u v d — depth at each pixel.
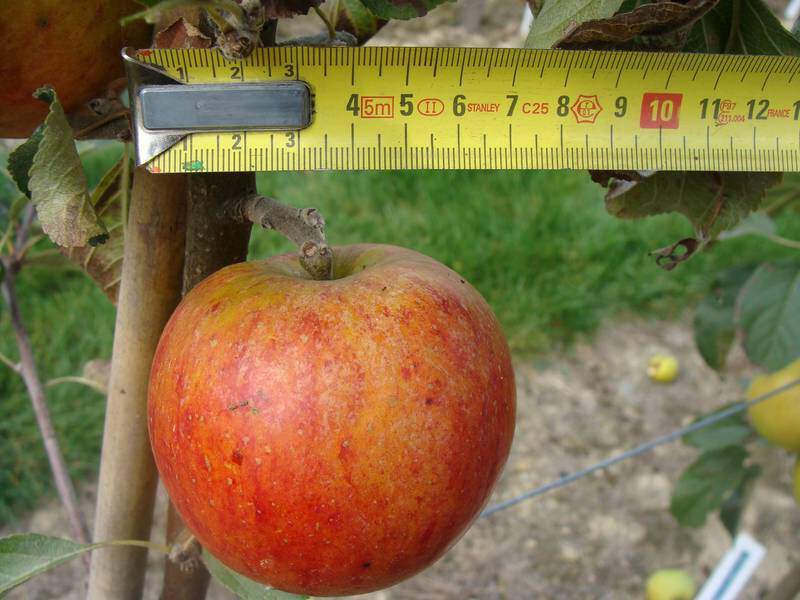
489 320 0.20
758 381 0.41
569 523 0.63
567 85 0.20
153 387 0.19
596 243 0.81
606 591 0.58
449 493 0.18
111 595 0.24
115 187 0.22
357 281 0.19
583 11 0.19
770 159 0.21
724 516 0.45
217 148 0.18
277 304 0.18
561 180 0.89
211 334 0.18
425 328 0.18
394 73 0.19
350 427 0.18
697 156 0.21
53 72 0.18
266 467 0.18
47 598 0.53
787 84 0.21
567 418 0.71
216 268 0.21
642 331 0.80
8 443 0.59
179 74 0.18
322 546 0.18
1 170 0.29
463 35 1.23
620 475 0.67
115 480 0.23
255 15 0.17
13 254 0.30
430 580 0.58
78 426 0.61
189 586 0.24
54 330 0.66
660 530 0.63
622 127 0.20
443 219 0.81
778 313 0.36
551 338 0.78
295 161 0.18
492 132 0.20
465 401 0.18
